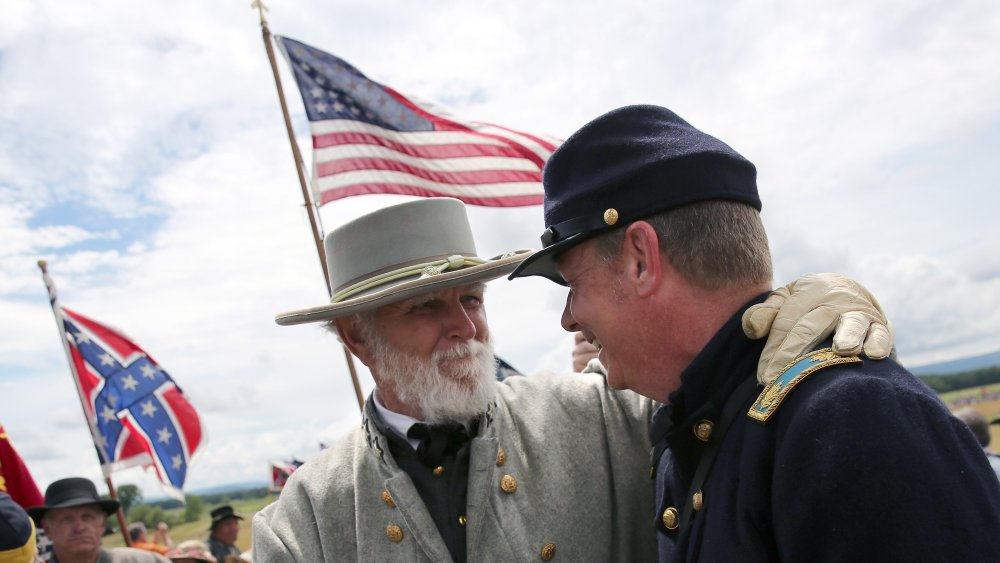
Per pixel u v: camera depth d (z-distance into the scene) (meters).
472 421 2.09
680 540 1.34
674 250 1.30
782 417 1.15
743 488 1.18
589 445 2.13
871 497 0.99
